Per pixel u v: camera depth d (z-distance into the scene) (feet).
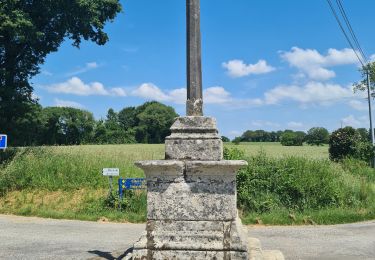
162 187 20.07
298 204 50.62
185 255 19.40
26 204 54.24
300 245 32.32
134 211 50.37
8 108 83.61
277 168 53.78
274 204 49.93
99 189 58.34
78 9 84.43
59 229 40.37
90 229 40.55
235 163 19.39
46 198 56.08
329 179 54.08
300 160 57.47
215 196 19.77
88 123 246.88
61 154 76.38
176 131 20.72
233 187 19.80
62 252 29.50
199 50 21.70
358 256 28.30
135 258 19.69
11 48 86.89
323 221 44.78
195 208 19.81
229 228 19.53
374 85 111.34
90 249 30.53
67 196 56.18
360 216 46.60
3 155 73.46
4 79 85.30
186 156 20.30
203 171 19.85
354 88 112.78
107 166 66.03
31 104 90.94
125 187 51.70
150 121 280.31
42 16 85.51
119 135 257.55
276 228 41.45
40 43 89.81
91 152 82.94
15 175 61.31
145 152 93.09
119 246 31.71
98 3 88.02
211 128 20.52
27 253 29.27
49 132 158.20
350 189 54.49
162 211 19.98
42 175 61.67
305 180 52.44
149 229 19.93
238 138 282.77
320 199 51.34
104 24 93.45
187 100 21.35
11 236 36.32
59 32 89.10
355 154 93.50
